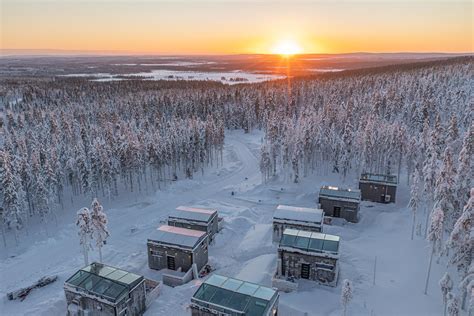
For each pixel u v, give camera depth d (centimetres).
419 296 3186
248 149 9894
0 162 5284
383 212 5347
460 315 2816
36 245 4838
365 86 13362
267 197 6266
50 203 5725
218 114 11706
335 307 3041
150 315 3097
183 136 7669
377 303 3078
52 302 3238
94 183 6322
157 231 4091
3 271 4122
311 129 7306
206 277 3784
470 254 2925
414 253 4012
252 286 2880
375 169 6938
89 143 7544
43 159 6350
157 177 7312
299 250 3453
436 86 11031
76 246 4712
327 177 6850
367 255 4025
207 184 7206
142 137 7294
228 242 4650
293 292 3303
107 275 3112
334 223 5044
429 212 4759
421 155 6028
